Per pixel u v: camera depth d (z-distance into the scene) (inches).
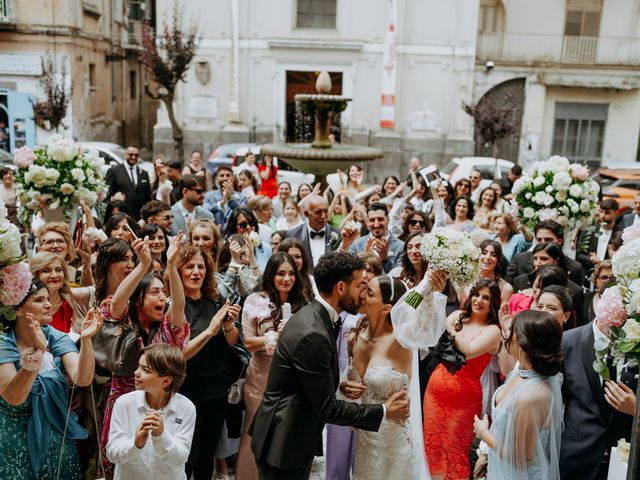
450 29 825.5
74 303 177.2
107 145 662.5
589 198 254.4
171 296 157.8
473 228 297.9
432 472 173.9
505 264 253.3
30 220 270.7
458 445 172.2
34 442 137.2
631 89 884.6
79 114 827.4
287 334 131.1
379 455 143.3
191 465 164.1
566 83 874.8
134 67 1019.9
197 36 825.5
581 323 203.6
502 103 894.4
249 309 175.6
